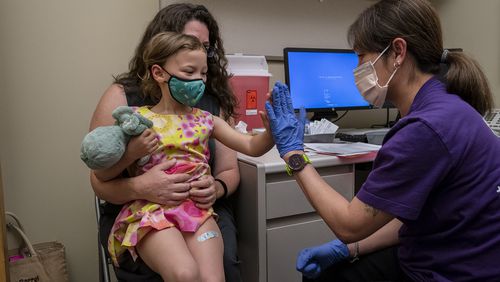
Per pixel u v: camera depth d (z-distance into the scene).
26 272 1.49
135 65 1.23
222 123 1.16
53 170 1.62
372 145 1.49
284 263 1.25
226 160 1.28
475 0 2.27
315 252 1.09
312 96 1.85
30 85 1.55
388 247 1.12
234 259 1.06
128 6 1.69
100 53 1.65
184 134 1.05
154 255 0.91
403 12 0.83
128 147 0.96
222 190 1.21
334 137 1.63
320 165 1.25
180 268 0.86
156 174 0.98
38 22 1.54
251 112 1.69
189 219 0.97
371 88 0.92
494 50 2.20
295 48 1.83
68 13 1.59
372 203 0.76
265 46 1.97
